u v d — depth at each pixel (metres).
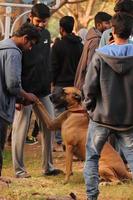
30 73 8.79
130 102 6.36
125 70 6.28
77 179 8.91
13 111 7.75
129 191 8.09
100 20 9.82
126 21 6.45
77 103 8.88
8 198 7.22
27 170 9.63
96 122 6.54
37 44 8.82
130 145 6.52
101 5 27.05
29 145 12.26
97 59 6.36
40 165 10.14
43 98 9.05
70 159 8.78
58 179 8.92
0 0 14.58
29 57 8.76
